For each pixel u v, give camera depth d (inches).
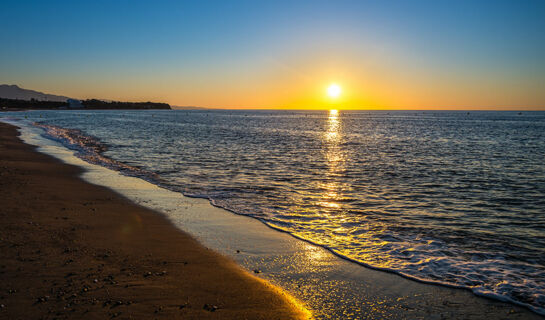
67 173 703.7
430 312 225.3
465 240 365.4
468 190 614.2
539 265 302.5
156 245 327.6
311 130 2659.9
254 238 359.3
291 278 270.4
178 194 554.9
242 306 223.1
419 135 2144.4
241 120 4699.8
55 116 4562.0
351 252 327.9
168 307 215.8
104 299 220.2
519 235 383.9
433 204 518.0
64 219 390.0
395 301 239.1
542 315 222.7
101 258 288.0
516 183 678.5
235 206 487.2
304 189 608.1
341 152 1210.0
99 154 1035.3
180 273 267.9
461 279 273.9
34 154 969.5
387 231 391.2
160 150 1162.0
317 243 348.5
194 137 1733.5
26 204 443.2
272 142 1560.0
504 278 276.2
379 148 1360.7
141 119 4210.1
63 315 199.2
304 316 216.1
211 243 341.4
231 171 780.6
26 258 277.6
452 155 1141.1
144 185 616.7
